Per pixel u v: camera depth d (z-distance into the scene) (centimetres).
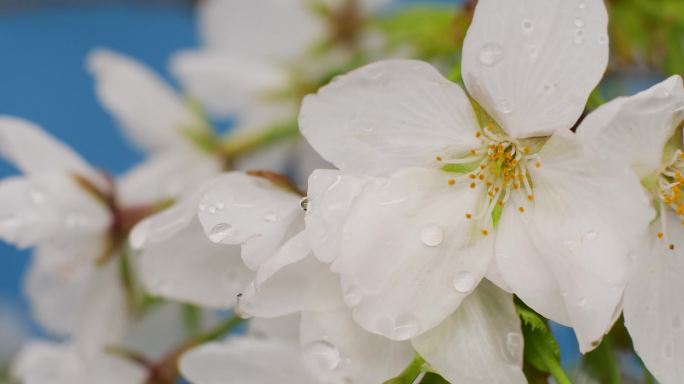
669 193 25
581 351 24
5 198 29
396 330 24
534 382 25
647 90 24
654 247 25
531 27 24
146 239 25
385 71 25
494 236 25
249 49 35
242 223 25
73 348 29
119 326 29
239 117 34
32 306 31
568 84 25
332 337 24
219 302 26
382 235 24
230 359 25
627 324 25
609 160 24
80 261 29
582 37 24
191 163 32
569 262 24
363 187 25
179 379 29
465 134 25
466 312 25
